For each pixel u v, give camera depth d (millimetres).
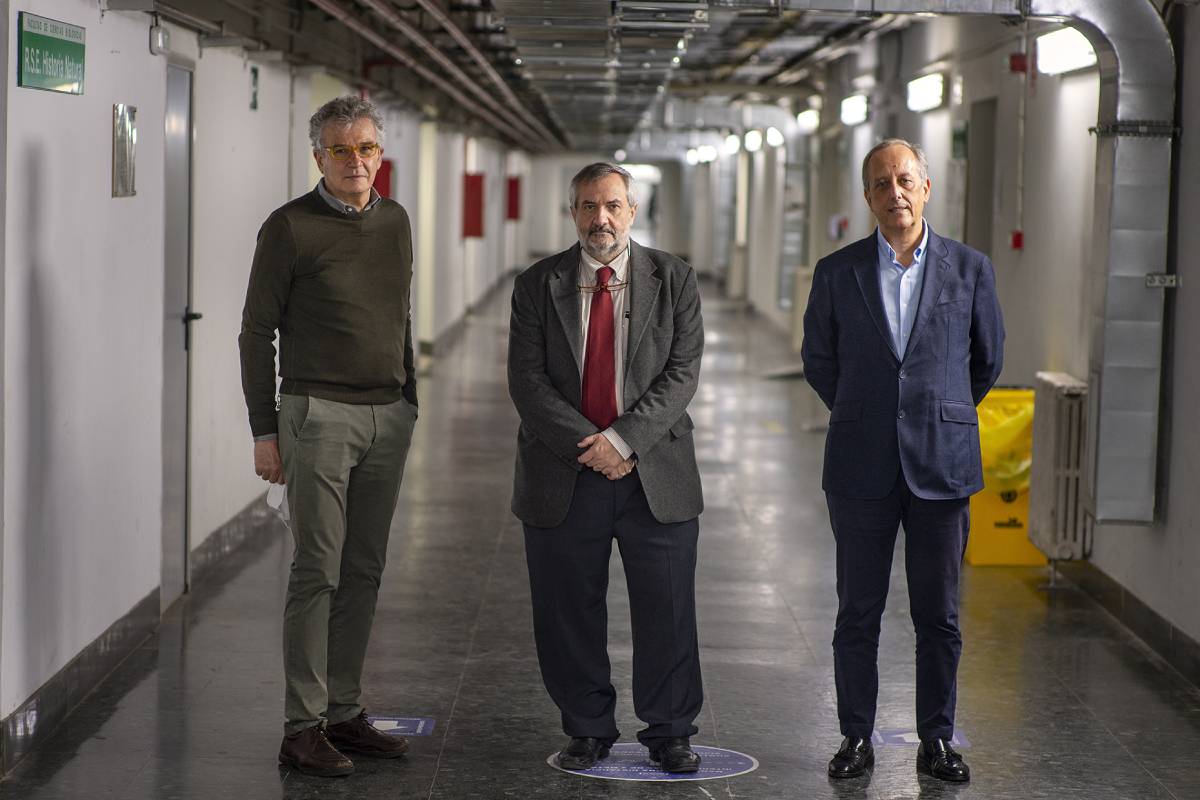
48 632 4254
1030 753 4273
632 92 12977
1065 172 7062
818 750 4258
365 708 4570
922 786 3982
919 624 4047
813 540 7266
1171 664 5195
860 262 3996
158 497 5457
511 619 5703
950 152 9805
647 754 4199
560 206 41719
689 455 4016
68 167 4316
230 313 6848
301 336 3963
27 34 3898
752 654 5250
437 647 5293
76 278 4410
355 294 3953
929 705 4062
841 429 4016
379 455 4094
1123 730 4496
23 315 3967
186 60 5836
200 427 6254
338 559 4020
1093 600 6137
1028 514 6664
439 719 4488
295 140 8484
